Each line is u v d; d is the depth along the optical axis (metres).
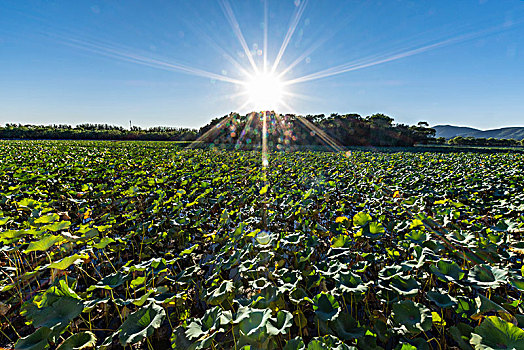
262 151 24.12
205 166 13.05
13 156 14.53
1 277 3.77
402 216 5.55
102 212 6.51
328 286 3.57
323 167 12.72
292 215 5.41
